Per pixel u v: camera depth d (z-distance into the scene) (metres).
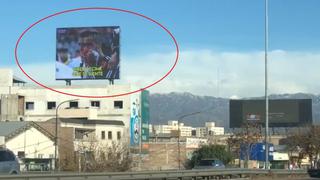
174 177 39.16
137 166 84.88
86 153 64.00
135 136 98.38
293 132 107.12
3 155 29.16
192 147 101.44
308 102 108.81
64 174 29.31
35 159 72.38
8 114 93.88
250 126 97.25
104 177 32.31
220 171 45.03
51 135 78.44
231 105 111.19
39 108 100.38
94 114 97.06
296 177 51.16
